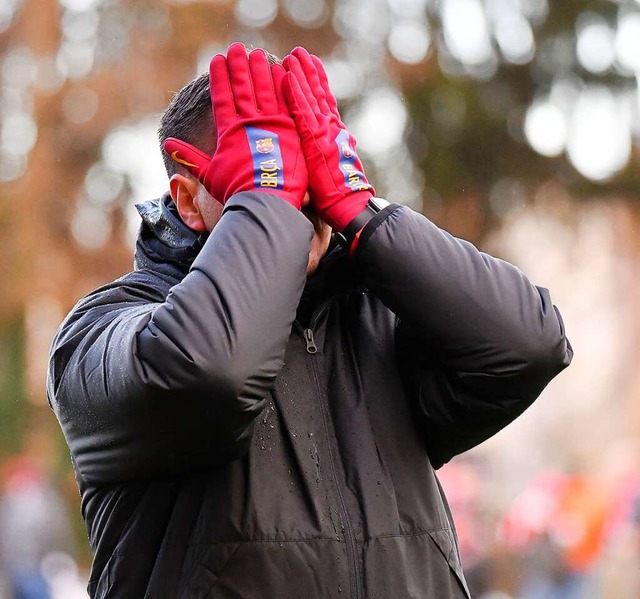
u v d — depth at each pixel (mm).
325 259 6730
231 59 6645
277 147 6484
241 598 6051
